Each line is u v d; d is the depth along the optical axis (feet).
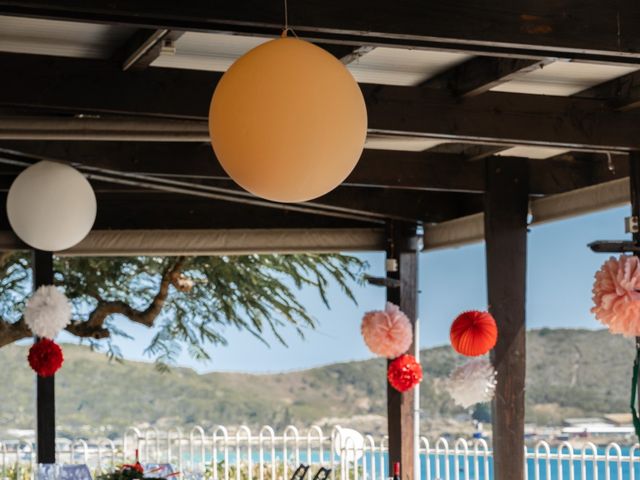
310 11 15.38
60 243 25.55
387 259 34.65
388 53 20.99
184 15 14.88
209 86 21.01
